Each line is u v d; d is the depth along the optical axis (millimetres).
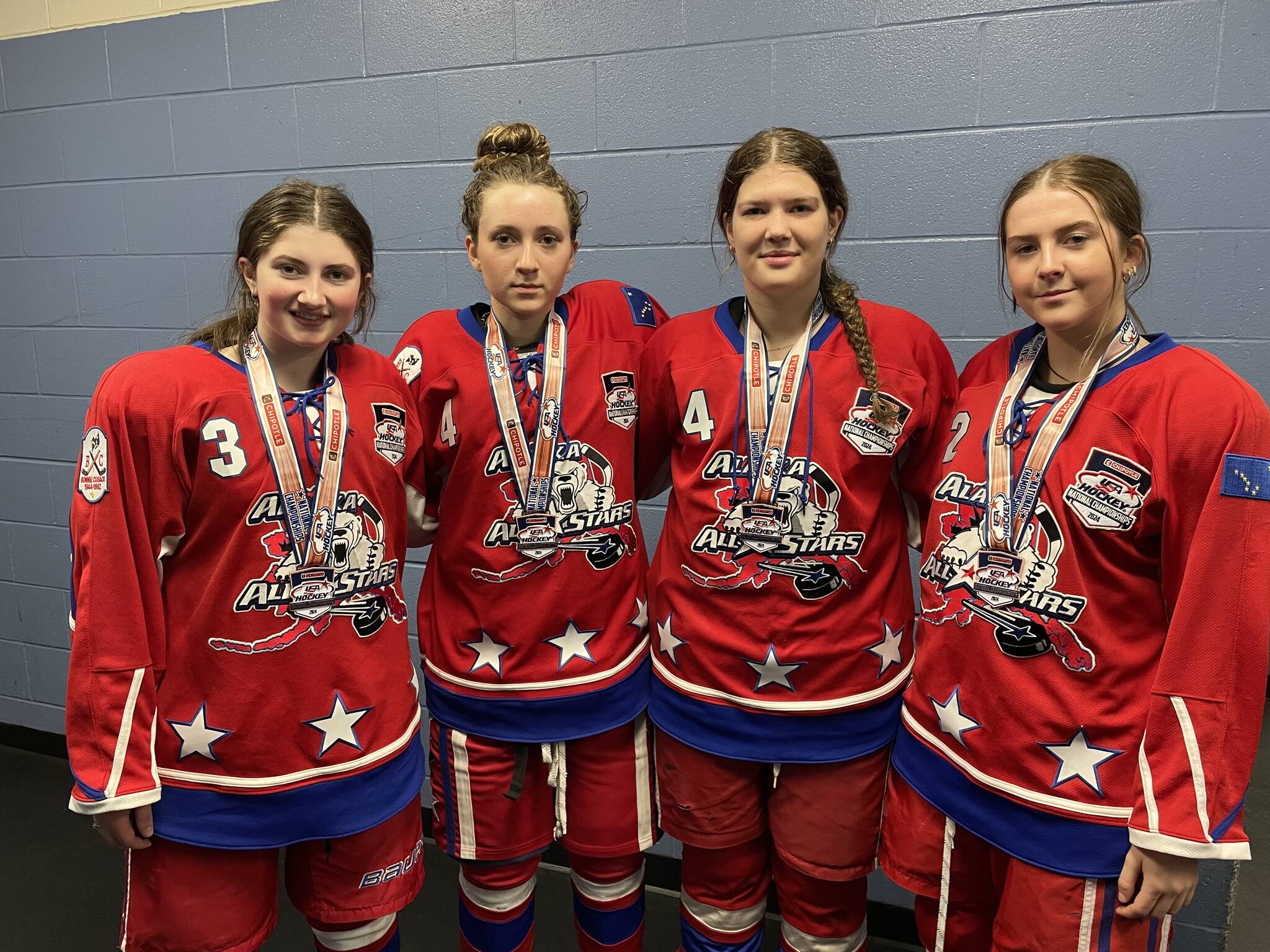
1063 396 1188
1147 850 1100
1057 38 1669
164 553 1286
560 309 1512
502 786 1530
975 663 1229
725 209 1374
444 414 1472
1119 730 1146
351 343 1408
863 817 1437
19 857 2271
